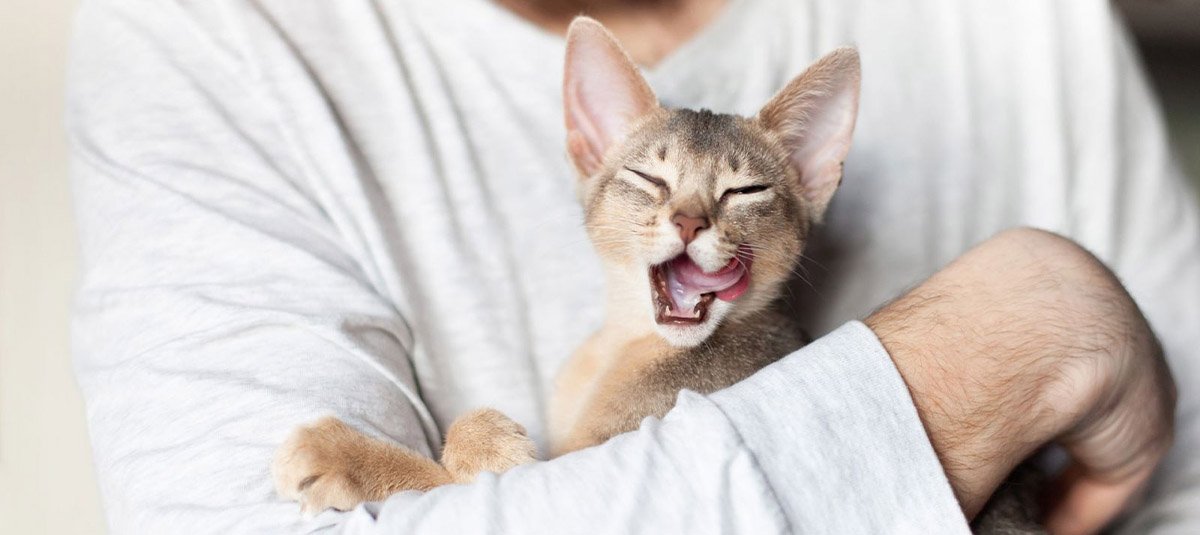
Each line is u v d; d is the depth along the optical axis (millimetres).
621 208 471
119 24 455
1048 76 507
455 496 332
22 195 597
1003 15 515
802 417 334
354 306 406
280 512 354
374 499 374
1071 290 376
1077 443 407
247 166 424
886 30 508
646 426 337
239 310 389
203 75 444
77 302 413
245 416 372
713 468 325
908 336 359
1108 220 502
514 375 451
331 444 373
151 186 414
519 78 481
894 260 507
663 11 508
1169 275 500
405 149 454
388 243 433
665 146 472
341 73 458
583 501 325
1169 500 457
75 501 582
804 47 504
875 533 331
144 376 381
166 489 363
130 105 435
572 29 462
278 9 461
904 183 505
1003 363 359
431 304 446
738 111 502
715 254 457
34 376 587
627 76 480
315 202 428
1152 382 398
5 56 600
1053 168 506
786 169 490
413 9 478
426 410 418
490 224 461
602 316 477
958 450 353
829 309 509
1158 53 963
